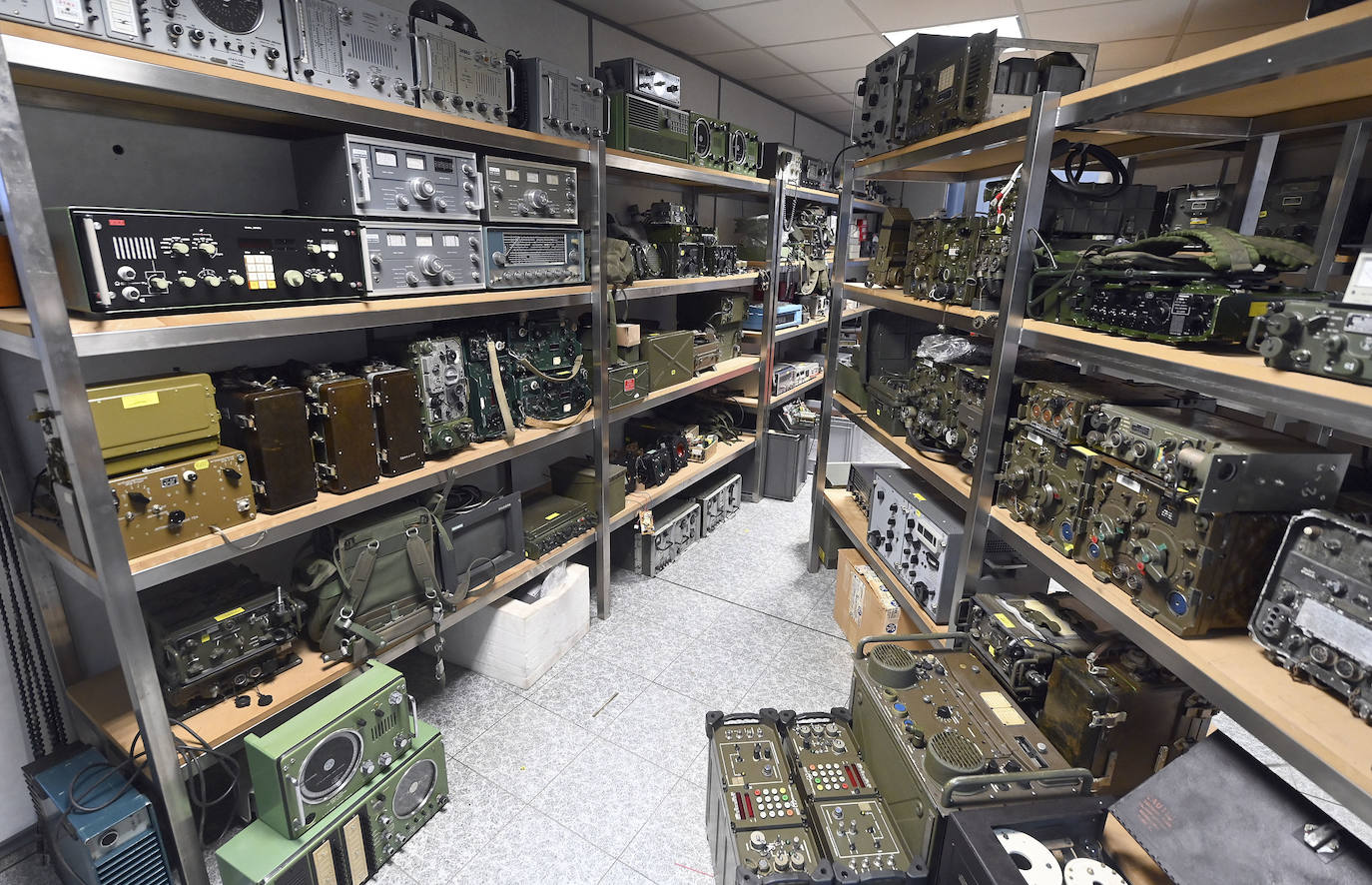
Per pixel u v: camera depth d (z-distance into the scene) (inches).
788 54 158.4
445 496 86.8
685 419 177.9
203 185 76.5
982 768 55.5
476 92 80.4
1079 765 60.1
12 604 68.4
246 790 71.4
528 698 99.5
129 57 47.7
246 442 65.6
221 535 61.0
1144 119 70.3
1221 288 49.3
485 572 95.0
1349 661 40.6
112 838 59.2
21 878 68.9
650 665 108.7
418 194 75.4
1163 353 51.4
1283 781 46.8
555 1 118.1
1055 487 67.1
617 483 124.7
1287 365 42.2
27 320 49.7
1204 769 50.0
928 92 92.9
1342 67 46.3
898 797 60.9
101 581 53.1
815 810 62.8
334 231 67.7
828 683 105.2
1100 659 64.4
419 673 104.9
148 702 56.9
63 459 54.9
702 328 166.7
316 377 73.4
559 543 110.0
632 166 110.5
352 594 75.4
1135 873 51.7
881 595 107.5
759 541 161.2
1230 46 43.0
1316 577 43.2
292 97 59.2
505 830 76.5
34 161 63.6
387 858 72.1
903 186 313.3
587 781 83.9
